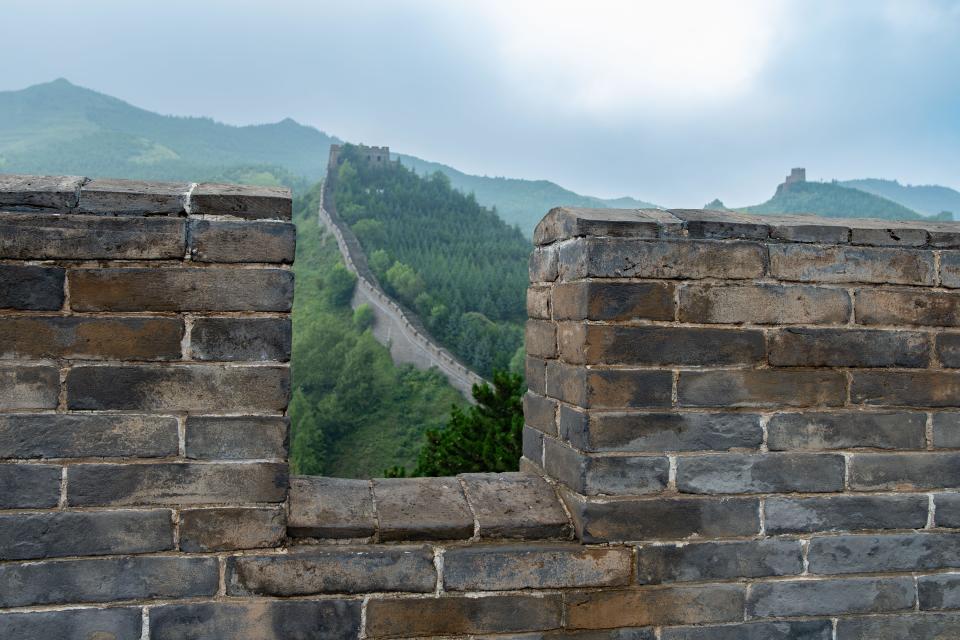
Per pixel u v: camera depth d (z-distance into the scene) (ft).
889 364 8.66
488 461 26.58
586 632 8.12
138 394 7.29
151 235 7.27
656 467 8.18
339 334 235.81
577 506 8.21
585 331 8.02
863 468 8.63
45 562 7.20
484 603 7.97
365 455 195.21
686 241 8.16
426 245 355.97
